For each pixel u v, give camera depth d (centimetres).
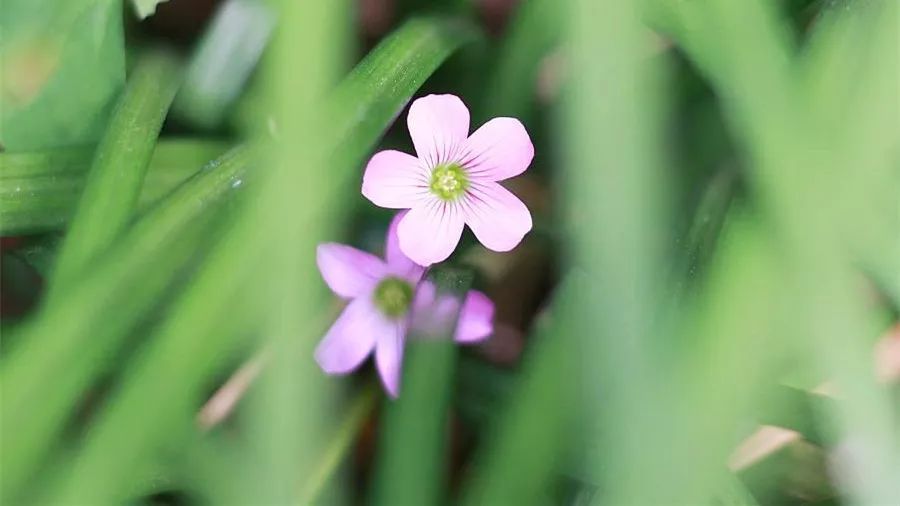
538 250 22
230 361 21
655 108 19
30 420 19
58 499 19
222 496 19
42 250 21
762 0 20
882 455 19
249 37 22
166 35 23
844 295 19
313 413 19
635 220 19
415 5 23
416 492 20
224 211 20
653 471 19
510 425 20
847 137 19
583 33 19
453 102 21
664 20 20
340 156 20
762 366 19
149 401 19
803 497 21
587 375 19
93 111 21
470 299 21
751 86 19
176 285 20
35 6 21
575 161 19
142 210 21
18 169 21
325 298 22
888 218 19
